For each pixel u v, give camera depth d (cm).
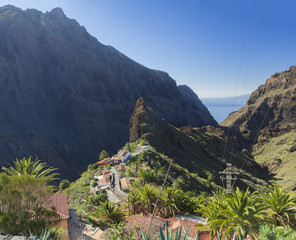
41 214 1658
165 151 14088
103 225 3045
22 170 2864
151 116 17425
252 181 15250
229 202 1808
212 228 1911
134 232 1219
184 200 3653
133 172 8838
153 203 3494
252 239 1650
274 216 1859
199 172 13425
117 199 6012
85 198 6631
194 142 19988
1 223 1334
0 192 1559
